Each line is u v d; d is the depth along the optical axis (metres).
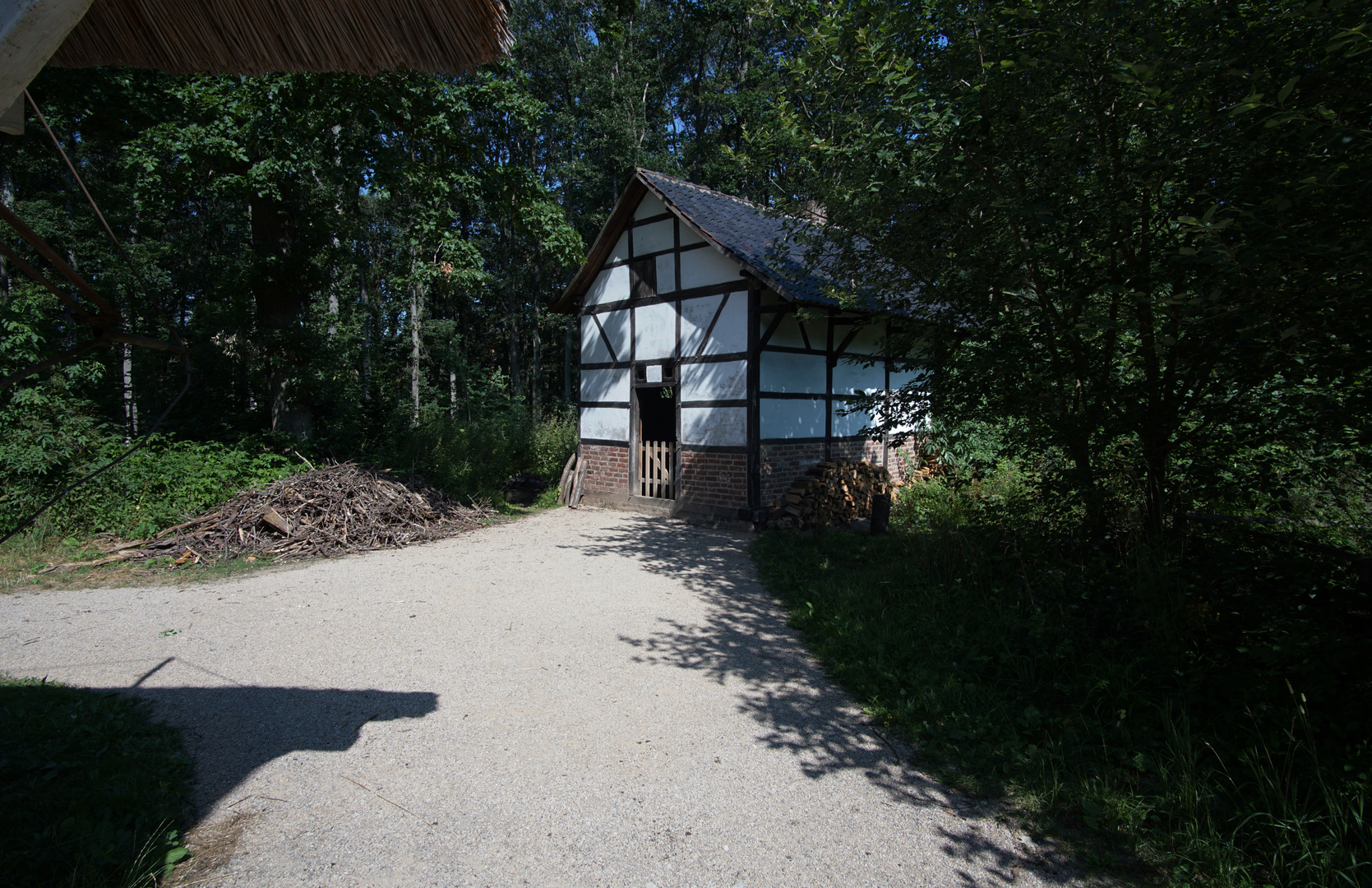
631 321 11.35
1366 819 2.60
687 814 2.93
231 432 11.70
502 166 11.67
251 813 2.91
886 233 5.34
